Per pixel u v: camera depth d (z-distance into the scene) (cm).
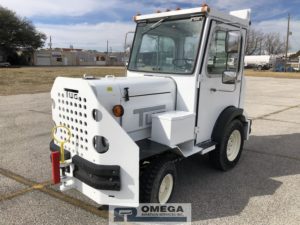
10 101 1223
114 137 308
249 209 378
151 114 378
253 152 612
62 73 2906
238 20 454
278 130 809
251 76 3525
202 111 423
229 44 430
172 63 421
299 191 432
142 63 454
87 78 352
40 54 7019
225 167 493
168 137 358
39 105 1127
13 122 838
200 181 460
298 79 3059
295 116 1020
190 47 405
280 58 5766
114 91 332
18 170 491
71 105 335
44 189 424
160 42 434
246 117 536
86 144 326
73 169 345
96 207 378
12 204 383
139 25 460
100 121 308
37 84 1923
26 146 620
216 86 445
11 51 6544
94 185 319
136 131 364
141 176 346
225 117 464
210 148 437
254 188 440
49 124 817
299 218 357
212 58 422
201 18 397
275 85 2334
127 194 317
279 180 471
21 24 6562
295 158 579
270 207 384
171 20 423
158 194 352
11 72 2919
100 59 7994
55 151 348
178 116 367
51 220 348
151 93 377
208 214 365
